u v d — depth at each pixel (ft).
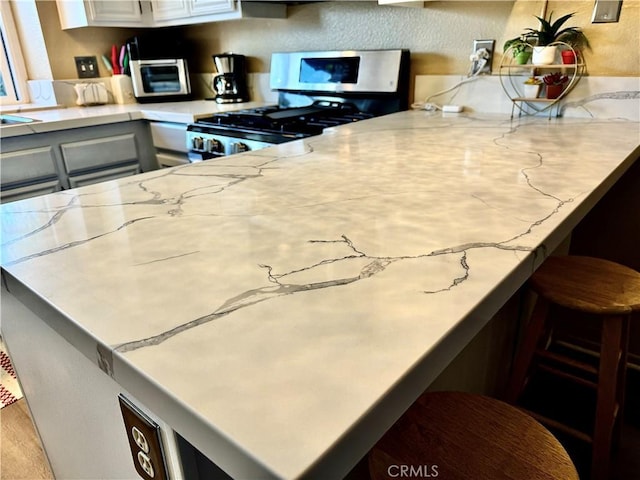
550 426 4.70
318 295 1.71
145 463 1.98
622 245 5.75
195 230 2.38
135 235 2.35
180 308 1.66
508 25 5.82
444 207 2.61
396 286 1.76
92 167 7.71
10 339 3.09
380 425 1.25
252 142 6.34
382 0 5.84
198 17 7.98
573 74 5.50
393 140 4.61
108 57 9.69
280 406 1.21
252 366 1.35
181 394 1.26
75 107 9.14
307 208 2.67
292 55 7.89
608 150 3.92
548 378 5.70
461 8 6.12
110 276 1.92
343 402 1.21
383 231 2.29
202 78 9.89
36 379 2.98
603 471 3.97
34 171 7.00
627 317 3.97
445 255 2.01
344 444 1.13
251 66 8.88
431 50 6.55
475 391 4.28
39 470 4.70
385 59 6.75
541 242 2.13
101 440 2.49
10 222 2.58
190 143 7.23
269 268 1.93
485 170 3.39
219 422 1.17
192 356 1.41
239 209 2.69
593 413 5.13
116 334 1.53
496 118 5.83
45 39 8.71
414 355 1.38
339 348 1.42
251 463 1.09
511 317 4.75
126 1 8.58
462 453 2.38
